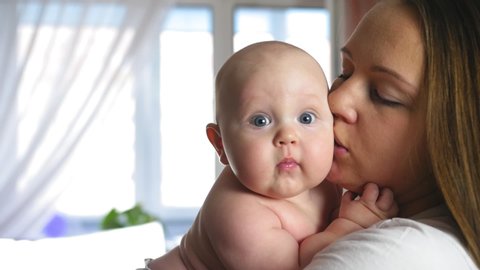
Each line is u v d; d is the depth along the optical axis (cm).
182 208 339
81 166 313
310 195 87
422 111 76
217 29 335
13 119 308
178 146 336
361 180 83
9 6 308
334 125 83
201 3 334
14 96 306
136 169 334
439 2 77
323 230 85
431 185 80
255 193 82
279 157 79
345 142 82
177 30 333
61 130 308
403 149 78
